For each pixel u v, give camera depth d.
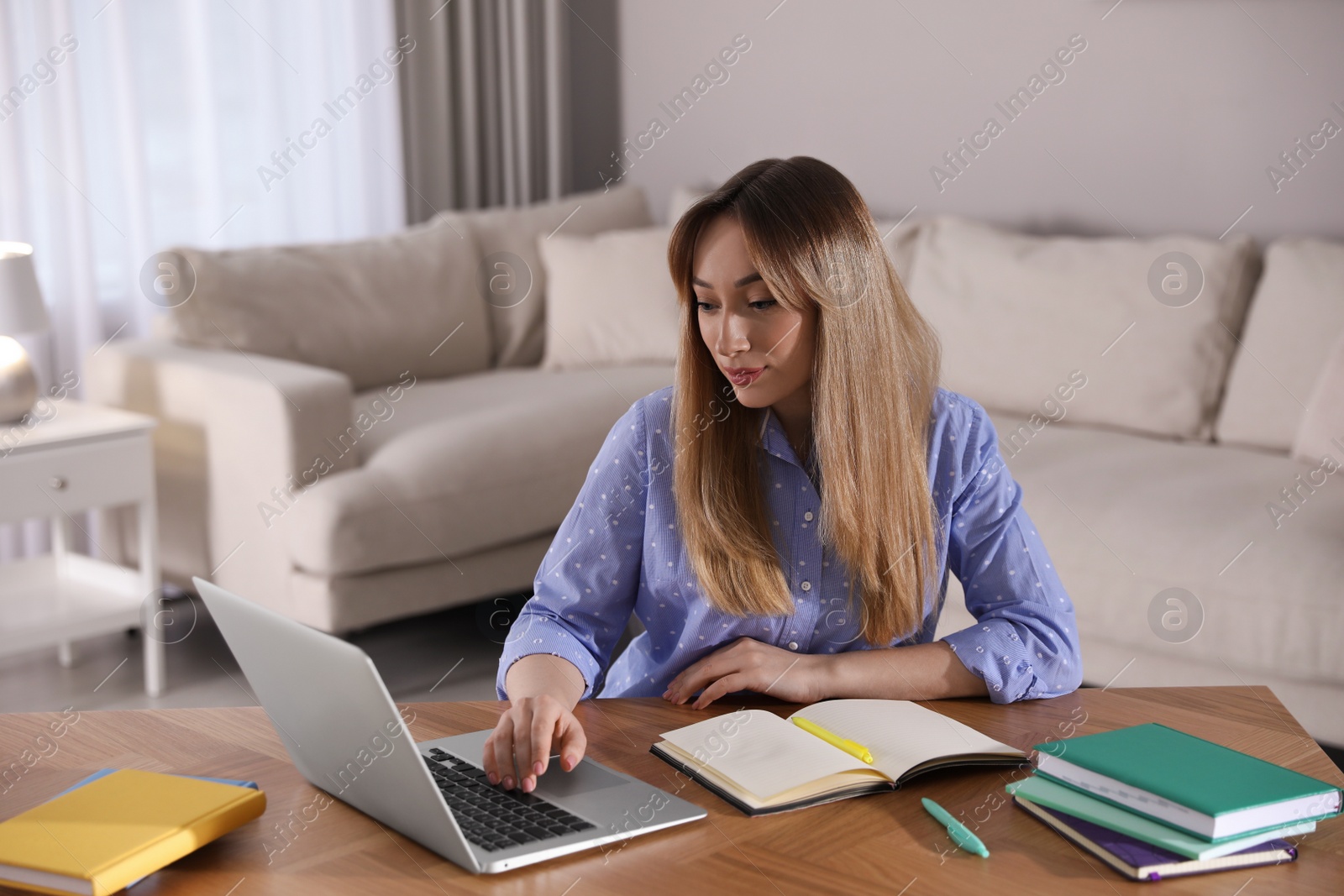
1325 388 2.46
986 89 3.41
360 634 3.00
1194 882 0.87
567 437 2.97
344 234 3.90
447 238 3.47
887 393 1.19
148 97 3.34
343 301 3.20
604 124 4.34
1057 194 3.33
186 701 2.58
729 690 1.18
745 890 0.85
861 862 0.89
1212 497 2.30
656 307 3.45
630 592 1.33
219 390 2.76
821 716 1.12
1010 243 3.05
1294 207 2.93
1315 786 0.92
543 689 1.16
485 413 2.99
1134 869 0.87
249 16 3.52
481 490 2.79
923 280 3.13
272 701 0.99
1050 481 2.42
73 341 3.23
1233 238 2.92
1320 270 2.63
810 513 1.25
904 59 3.56
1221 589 2.13
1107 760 0.97
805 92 3.80
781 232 1.11
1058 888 0.86
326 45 3.71
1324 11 2.81
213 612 1.01
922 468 1.23
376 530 2.63
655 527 1.28
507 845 0.90
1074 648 1.27
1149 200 3.16
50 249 3.17
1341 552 2.08
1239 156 2.99
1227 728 1.16
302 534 2.62
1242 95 2.96
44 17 3.06
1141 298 2.80
